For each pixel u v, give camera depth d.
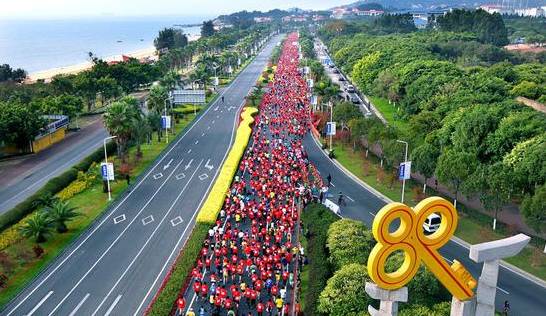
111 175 73.62
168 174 86.38
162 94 114.19
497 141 71.88
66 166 90.00
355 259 46.84
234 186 76.62
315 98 124.19
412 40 188.50
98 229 64.69
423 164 71.50
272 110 131.50
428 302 42.81
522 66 143.62
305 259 54.50
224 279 50.41
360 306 40.09
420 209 30.50
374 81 141.75
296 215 65.25
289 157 89.38
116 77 153.62
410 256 31.11
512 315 45.44
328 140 104.44
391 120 121.38
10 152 96.88
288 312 45.16
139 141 93.38
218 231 60.09
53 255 57.28
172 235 63.03
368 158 93.19
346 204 72.12
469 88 106.62
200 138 110.25
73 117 119.56
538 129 70.12
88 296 49.53
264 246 55.91
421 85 114.81
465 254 57.41
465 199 72.62
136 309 47.47
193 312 45.72
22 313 46.62
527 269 53.41
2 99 128.25
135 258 57.12
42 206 67.06
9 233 61.00
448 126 81.06
